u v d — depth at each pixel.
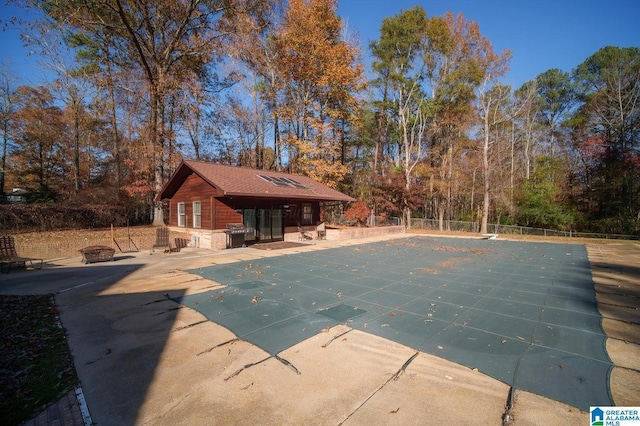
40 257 11.47
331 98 26.05
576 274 9.09
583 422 2.71
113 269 9.43
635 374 3.51
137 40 18.00
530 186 27.69
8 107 23.84
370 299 6.38
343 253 13.05
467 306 5.95
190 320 5.20
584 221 24.47
